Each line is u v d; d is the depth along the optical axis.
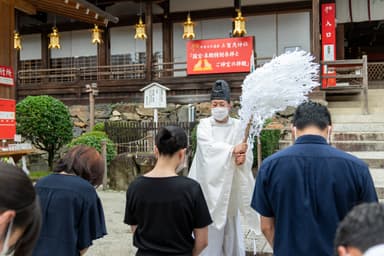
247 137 2.83
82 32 13.30
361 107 8.88
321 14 11.03
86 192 2.01
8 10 4.84
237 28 10.09
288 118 8.68
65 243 1.90
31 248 1.12
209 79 10.15
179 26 12.30
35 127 7.75
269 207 1.82
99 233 2.05
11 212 1.03
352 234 0.91
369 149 6.93
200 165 2.93
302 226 1.67
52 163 8.31
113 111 10.70
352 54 16.89
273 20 11.48
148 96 8.38
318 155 1.71
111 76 12.63
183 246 1.98
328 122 1.83
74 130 11.03
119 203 5.68
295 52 2.50
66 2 5.11
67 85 11.38
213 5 11.92
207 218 2.01
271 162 1.80
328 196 1.65
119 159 6.89
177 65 12.32
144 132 7.84
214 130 3.05
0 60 4.72
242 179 2.94
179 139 2.04
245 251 3.38
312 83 2.45
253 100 2.61
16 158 4.84
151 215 1.95
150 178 2.01
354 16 11.24
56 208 1.92
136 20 12.55
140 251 2.00
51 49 13.60
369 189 1.65
